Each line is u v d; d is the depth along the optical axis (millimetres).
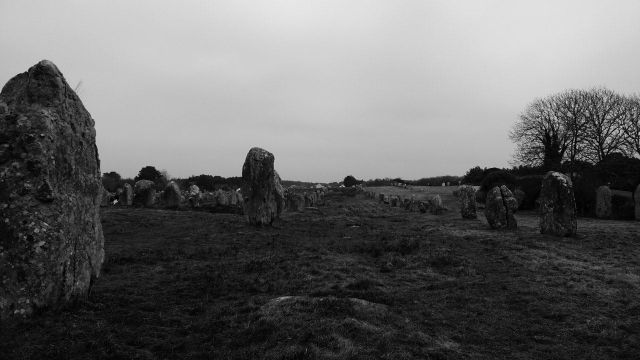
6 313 8367
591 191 40656
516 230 27422
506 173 50312
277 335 8562
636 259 18188
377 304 11016
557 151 62031
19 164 9031
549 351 9312
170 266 15352
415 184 108500
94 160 10797
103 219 28516
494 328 10523
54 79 9898
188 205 45125
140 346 8305
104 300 10539
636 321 11016
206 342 8633
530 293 13359
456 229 28484
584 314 11578
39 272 8742
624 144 59250
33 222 8828
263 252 18719
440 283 14391
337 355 7742
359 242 22297
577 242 22406
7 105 9602
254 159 27438
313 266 15734
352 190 85062
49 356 7367
